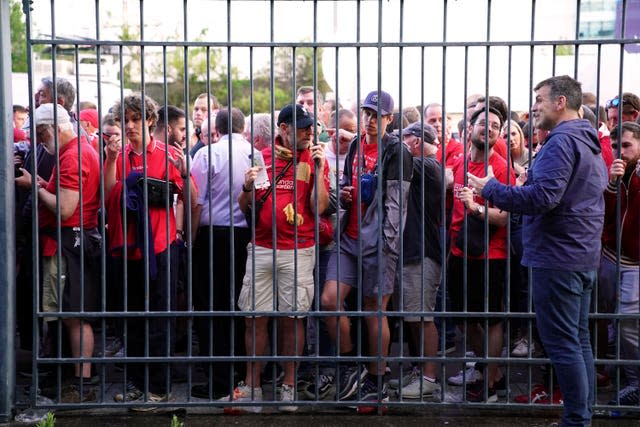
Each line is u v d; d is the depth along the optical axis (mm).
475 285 7973
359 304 7383
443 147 7160
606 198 7645
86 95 14812
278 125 7738
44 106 7598
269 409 7602
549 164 6398
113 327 10586
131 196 7543
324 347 8797
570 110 6664
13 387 7383
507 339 7414
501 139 8891
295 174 7215
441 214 7879
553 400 7586
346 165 8078
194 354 9719
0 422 7227
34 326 7332
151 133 7676
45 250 7633
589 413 6664
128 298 7836
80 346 7461
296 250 7285
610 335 9164
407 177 7512
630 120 9000
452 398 7902
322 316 7406
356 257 7742
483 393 7633
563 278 6504
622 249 7676
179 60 24531
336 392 7523
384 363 7953
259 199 7613
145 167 7258
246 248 8125
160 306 7652
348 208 7770
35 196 7223
